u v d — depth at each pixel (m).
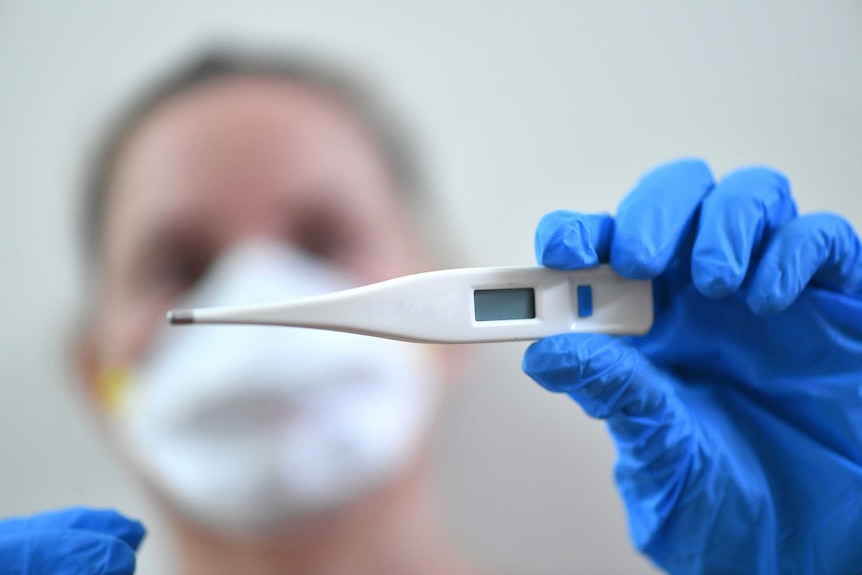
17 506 0.92
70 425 0.93
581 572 0.92
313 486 0.91
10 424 0.92
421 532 0.92
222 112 0.96
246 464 0.90
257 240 0.94
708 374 0.61
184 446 0.91
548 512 0.93
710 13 0.96
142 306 0.93
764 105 0.96
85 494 0.92
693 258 0.50
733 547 0.55
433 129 0.96
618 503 0.93
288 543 0.91
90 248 0.94
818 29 0.96
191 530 0.92
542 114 0.96
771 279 0.49
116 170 0.95
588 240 0.48
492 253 0.96
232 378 0.90
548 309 0.47
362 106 0.97
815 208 0.96
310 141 0.96
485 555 0.92
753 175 0.55
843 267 0.52
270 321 0.42
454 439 0.93
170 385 0.91
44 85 0.95
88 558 0.53
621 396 0.51
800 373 0.55
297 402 0.90
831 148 0.96
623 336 0.54
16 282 0.94
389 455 0.92
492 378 0.94
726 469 0.55
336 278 0.94
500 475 0.93
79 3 0.95
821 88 0.97
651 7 0.96
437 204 0.96
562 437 0.93
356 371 0.91
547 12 0.96
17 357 0.93
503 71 0.96
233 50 0.97
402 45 0.97
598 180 0.96
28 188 0.94
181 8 0.97
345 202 0.96
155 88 0.96
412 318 0.44
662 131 0.96
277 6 0.98
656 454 0.54
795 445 0.55
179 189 0.94
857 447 0.53
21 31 0.95
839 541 0.53
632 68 0.96
